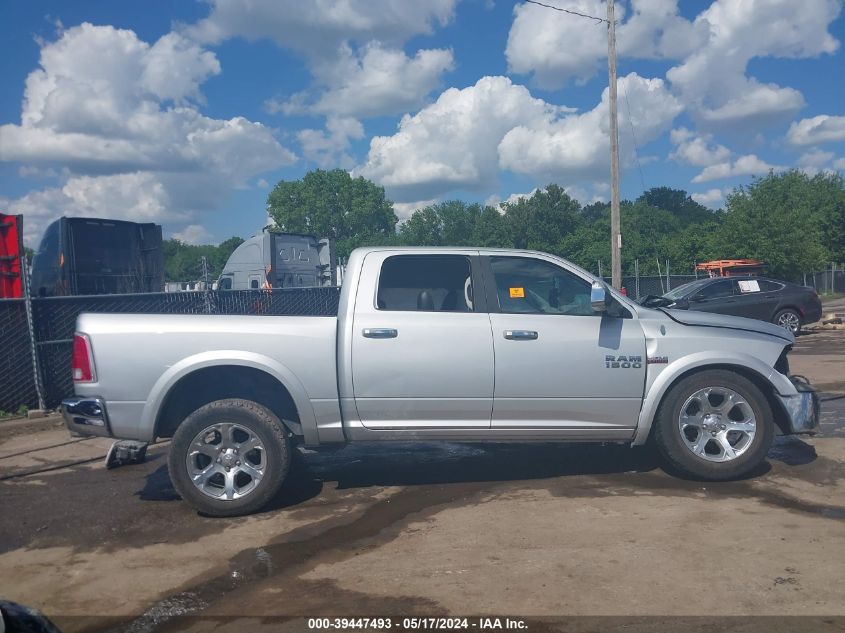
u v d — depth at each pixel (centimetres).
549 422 598
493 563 446
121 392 559
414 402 584
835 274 4959
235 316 579
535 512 538
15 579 451
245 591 423
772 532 481
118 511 580
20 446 825
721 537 475
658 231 5112
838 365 1277
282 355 571
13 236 1131
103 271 1552
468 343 586
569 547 467
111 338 561
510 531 500
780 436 756
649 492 579
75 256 1516
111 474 696
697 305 1722
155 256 1650
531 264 616
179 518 559
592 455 708
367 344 580
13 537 527
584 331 596
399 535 502
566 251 4438
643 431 602
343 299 595
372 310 590
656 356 598
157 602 412
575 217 5697
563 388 592
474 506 559
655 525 501
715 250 3428
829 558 436
